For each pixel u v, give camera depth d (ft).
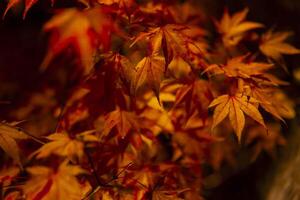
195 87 6.80
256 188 12.13
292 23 13.37
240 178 12.55
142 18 6.66
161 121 7.52
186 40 6.24
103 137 7.09
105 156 7.01
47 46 15.67
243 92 6.11
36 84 13.34
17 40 16.21
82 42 5.99
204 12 12.61
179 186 7.32
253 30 13.07
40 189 6.32
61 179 6.46
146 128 7.14
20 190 6.68
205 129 8.11
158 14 7.04
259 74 6.59
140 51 7.18
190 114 6.79
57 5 12.80
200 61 6.88
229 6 13.44
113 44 7.75
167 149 9.18
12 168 7.04
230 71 6.50
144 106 7.43
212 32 11.63
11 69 14.70
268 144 10.39
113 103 6.39
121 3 6.32
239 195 12.27
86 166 6.96
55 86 11.43
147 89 7.65
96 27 5.83
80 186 6.53
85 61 6.46
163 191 6.31
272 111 6.19
